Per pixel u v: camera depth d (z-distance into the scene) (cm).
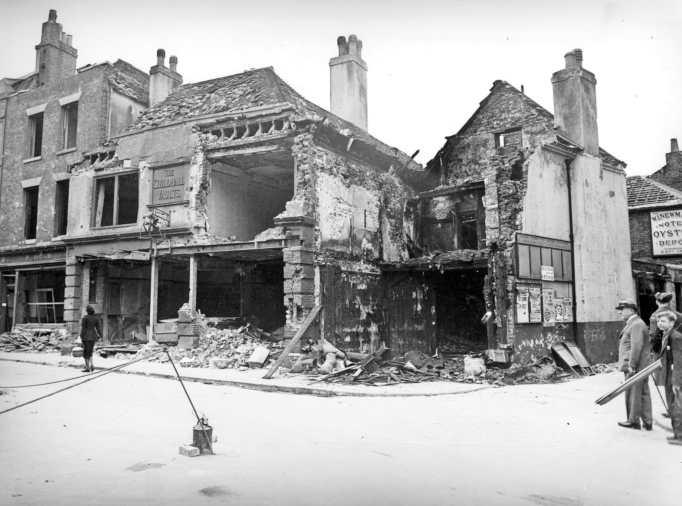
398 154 2228
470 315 1852
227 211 1884
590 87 1859
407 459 596
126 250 1906
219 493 473
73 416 821
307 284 1564
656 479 530
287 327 1546
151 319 1809
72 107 2361
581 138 1781
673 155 2303
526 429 757
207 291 2158
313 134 1631
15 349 2067
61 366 1577
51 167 2320
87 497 461
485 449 643
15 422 772
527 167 1570
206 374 1364
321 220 1655
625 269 1914
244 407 932
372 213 1934
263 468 552
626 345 786
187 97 1994
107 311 2039
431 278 1906
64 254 2161
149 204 1864
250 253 1712
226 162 1844
